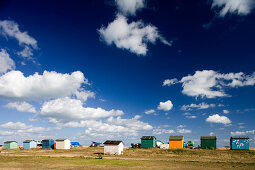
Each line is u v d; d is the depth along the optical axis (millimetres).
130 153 65125
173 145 78812
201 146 72875
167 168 36125
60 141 85688
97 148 88812
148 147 80562
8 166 38500
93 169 35219
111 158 52531
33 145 95250
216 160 48375
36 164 41250
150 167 37156
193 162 44219
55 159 50094
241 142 69250
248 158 52250
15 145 95875
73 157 54906
